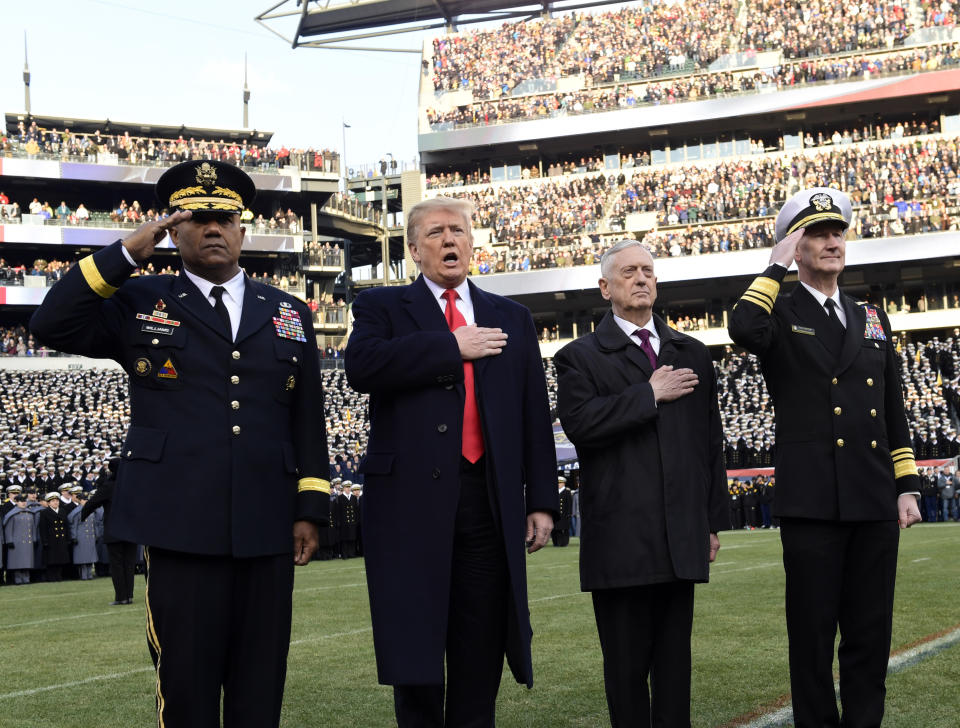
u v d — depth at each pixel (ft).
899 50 143.95
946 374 113.80
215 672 12.29
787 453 15.14
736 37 154.20
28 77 165.17
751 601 33.58
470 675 13.35
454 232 14.20
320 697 20.36
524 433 14.21
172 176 13.10
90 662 25.76
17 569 59.36
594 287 140.46
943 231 128.16
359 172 192.65
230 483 12.48
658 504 14.29
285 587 12.85
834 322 15.44
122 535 12.14
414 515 13.12
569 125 150.61
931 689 18.49
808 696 14.74
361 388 13.64
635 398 14.25
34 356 128.88
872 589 14.93
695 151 152.56
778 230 16.05
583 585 14.64
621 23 162.61
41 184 148.87
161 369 12.74
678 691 14.19
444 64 166.81
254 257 160.04
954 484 91.45
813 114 145.59
